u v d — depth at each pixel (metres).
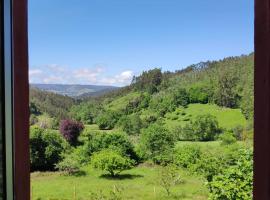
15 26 1.36
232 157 8.03
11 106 1.37
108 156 9.17
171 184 8.95
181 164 8.98
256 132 1.22
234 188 7.64
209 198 8.26
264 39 1.20
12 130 1.37
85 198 8.96
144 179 9.13
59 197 8.80
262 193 1.20
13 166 1.37
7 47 1.36
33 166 8.77
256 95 1.22
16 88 1.36
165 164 9.12
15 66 1.36
